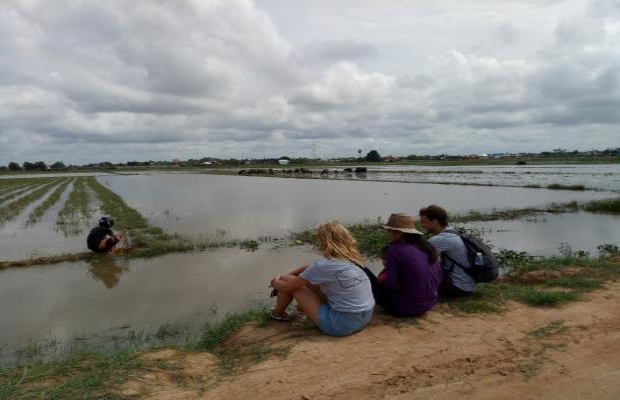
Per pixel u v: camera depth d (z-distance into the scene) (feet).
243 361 15.87
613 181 123.75
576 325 18.28
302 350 16.34
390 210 68.03
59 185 160.86
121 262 36.47
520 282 26.61
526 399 13.05
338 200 84.53
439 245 21.67
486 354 15.87
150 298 27.12
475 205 72.23
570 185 106.73
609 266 27.81
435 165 338.34
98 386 13.88
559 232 48.08
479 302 21.11
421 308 19.13
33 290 29.22
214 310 24.82
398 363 15.25
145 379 14.43
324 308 17.65
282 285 18.08
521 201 77.46
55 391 13.50
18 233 52.75
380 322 18.97
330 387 13.79
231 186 135.64
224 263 35.58
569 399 12.99
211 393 13.60
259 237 45.65
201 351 17.37
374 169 267.80
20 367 15.84
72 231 53.88
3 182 190.60
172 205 80.38
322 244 17.81
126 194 110.22
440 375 14.47
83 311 25.09
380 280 19.60
